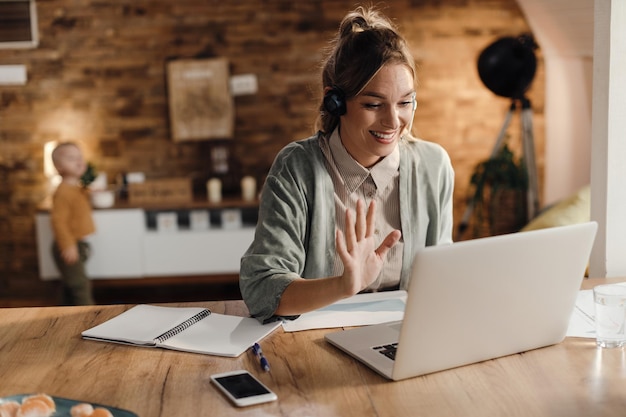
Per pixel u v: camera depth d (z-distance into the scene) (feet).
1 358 5.16
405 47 5.77
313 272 6.26
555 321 5.07
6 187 17.79
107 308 6.15
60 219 14.93
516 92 15.52
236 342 5.27
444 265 4.42
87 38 17.37
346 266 5.02
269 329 5.51
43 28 17.31
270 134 17.74
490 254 4.57
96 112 17.62
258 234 6.05
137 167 17.83
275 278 5.56
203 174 17.88
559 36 15.12
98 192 16.72
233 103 17.62
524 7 15.55
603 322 5.08
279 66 17.49
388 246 5.26
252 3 17.28
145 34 17.38
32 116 17.60
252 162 17.85
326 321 5.68
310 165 6.24
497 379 4.65
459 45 17.39
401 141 6.50
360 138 5.89
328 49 6.32
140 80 17.53
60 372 4.90
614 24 6.70
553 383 4.58
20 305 17.72
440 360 4.73
